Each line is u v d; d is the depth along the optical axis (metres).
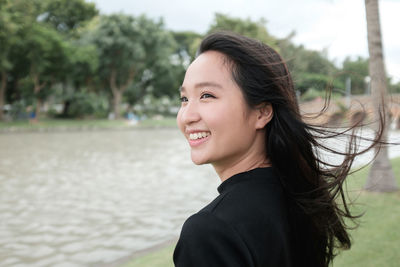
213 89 0.88
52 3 36.06
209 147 0.89
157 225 6.11
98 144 20.48
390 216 4.73
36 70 33.06
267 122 0.93
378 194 5.93
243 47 0.89
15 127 30.00
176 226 6.05
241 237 0.77
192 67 0.92
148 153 16.38
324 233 1.03
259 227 0.81
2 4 27.02
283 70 0.96
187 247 0.75
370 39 5.66
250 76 0.88
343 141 1.01
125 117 47.62
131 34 38.81
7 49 29.67
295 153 0.94
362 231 4.17
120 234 5.69
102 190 8.75
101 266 4.18
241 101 0.89
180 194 8.37
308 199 0.96
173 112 56.34
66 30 39.25
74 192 8.52
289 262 0.89
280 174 0.95
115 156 15.17
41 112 44.78
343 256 3.57
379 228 4.26
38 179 10.08
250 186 0.89
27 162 13.23
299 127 0.94
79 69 36.81
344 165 1.01
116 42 37.47
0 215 6.70
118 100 43.62
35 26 31.39
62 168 11.95
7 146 18.95
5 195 8.21
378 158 6.16
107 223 6.23
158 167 12.30
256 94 0.88
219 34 0.92
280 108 0.93
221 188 0.94
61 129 31.53
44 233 5.75
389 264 3.35
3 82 34.06
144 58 41.31
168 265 3.75
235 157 0.94
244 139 0.91
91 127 33.34
